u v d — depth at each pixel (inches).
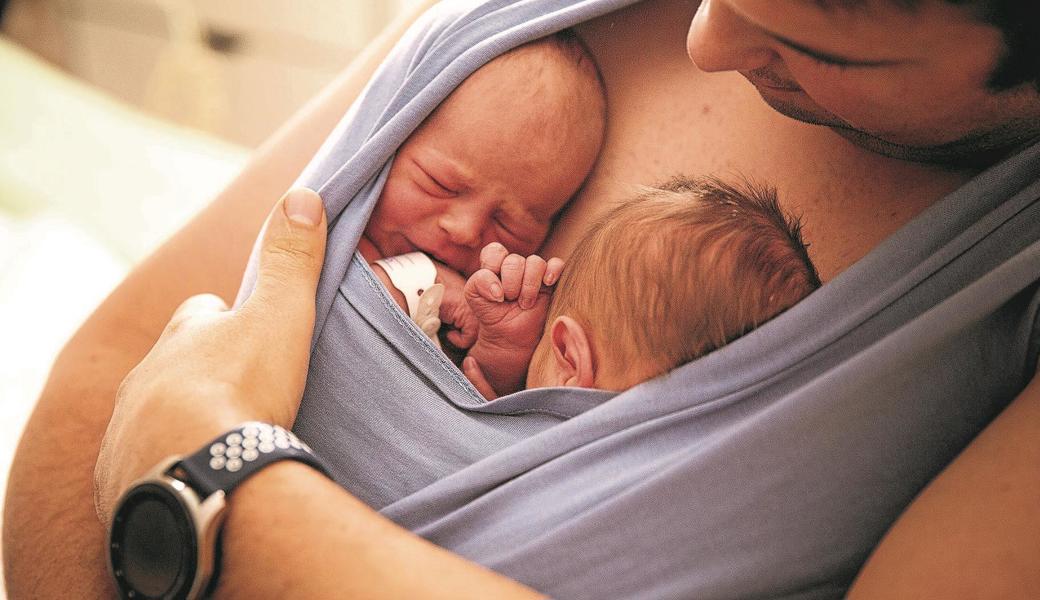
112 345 30.7
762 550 21.8
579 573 22.3
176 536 20.9
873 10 19.3
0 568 37.0
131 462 22.8
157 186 70.0
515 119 25.6
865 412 21.1
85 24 109.6
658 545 22.0
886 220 23.1
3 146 69.9
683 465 21.7
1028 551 18.0
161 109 105.7
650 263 24.1
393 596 19.6
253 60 101.9
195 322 25.3
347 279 25.8
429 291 25.7
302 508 20.9
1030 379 21.3
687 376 23.2
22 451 29.6
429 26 27.9
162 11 103.7
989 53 19.2
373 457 25.0
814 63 21.0
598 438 23.5
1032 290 21.2
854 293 22.4
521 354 25.7
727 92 24.9
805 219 23.8
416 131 26.4
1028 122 21.0
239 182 32.9
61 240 62.2
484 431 24.5
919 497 20.4
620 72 26.2
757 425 21.3
